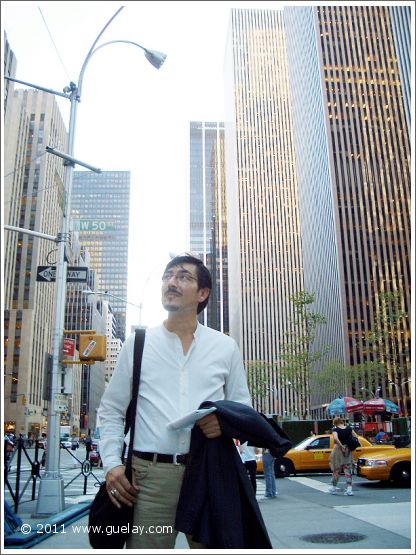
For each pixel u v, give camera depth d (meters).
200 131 187.00
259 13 144.88
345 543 6.86
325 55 97.50
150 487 2.68
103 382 149.12
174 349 2.92
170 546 2.66
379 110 94.38
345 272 86.12
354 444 13.28
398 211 89.25
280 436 2.69
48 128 101.25
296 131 118.88
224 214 175.38
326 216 93.88
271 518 9.52
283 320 122.94
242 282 125.06
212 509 2.48
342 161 91.88
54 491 9.46
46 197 97.81
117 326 143.50
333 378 63.50
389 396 76.81
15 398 84.06
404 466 14.40
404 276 85.81
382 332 63.41
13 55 71.56
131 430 2.80
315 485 16.12
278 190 131.88
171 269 3.07
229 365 3.02
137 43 11.98
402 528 7.85
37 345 92.50
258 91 139.00
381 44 97.69
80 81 11.85
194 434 2.66
